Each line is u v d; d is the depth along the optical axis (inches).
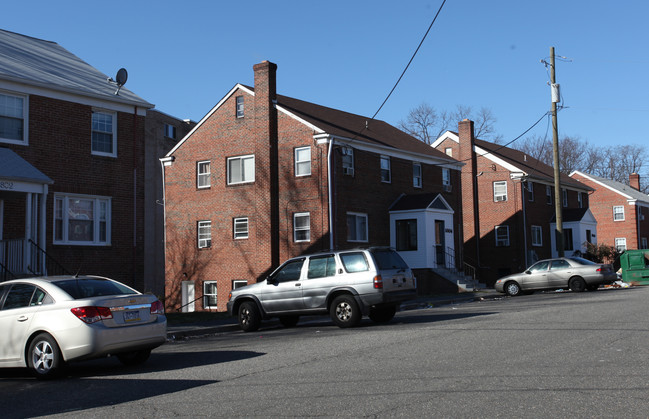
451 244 1405.0
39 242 731.4
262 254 1199.6
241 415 270.1
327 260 653.3
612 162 3208.7
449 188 1544.0
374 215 1302.9
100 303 401.7
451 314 721.6
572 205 2118.6
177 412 283.0
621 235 2385.6
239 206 1302.9
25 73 800.3
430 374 338.3
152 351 528.1
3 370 463.5
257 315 682.2
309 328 664.4
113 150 866.8
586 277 1075.3
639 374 316.2
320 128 1205.1
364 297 623.2
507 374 327.9
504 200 1797.5
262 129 1231.5
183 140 1396.4
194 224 1369.3
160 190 1777.8
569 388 289.4
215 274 1328.7
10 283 433.4
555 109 1306.6
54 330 398.3
